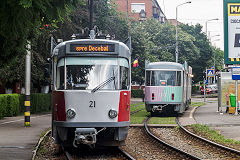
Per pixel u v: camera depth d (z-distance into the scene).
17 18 14.26
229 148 21.45
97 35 25.11
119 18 82.88
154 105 44.28
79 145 21.23
